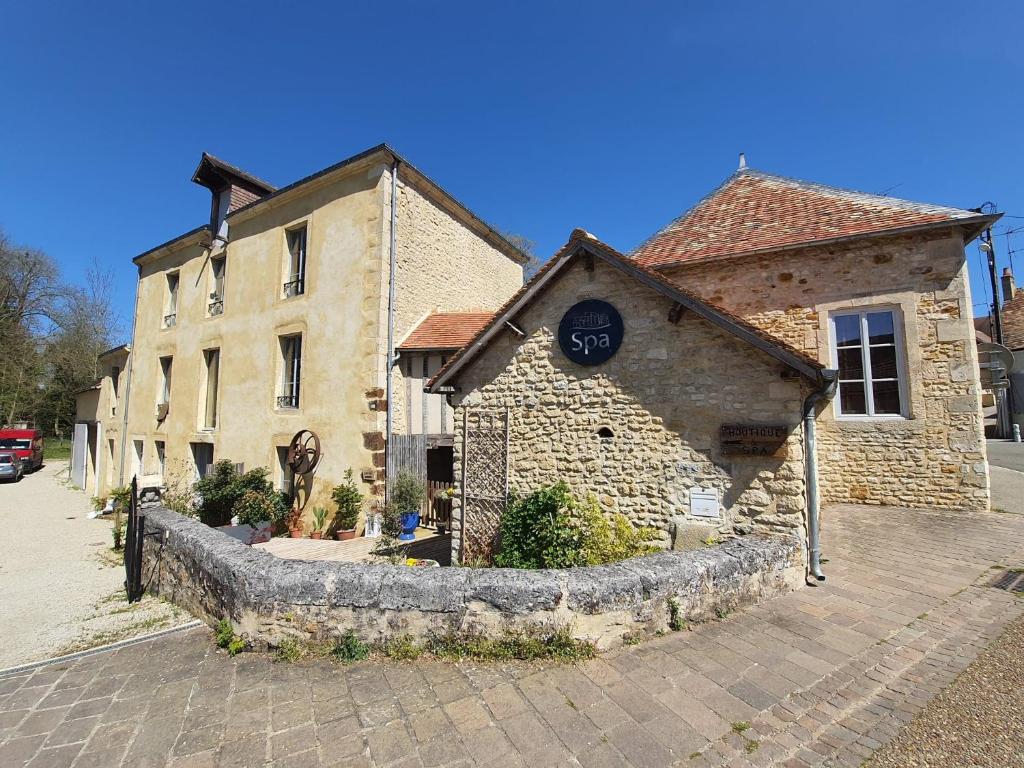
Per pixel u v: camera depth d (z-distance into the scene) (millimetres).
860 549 5621
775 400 5043
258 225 12156
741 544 4535
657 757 2463
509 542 5781
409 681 3246
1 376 31234
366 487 9367
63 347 33781
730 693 2992
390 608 3623
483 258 13344
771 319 8406
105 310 36156
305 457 10055
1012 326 19953
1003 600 4180
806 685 3066
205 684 3357
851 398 7922
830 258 8055
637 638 3631
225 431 12062
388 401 9641
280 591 3795
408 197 10609
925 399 7402
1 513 14609
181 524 5695
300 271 11422
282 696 3148
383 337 9680
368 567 3898
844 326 8008
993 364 7910
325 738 2695
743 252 8414
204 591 4594
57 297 34062
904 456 7516
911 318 7484
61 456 33656
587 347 6188
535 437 6512
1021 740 2492
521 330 6742
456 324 10273
